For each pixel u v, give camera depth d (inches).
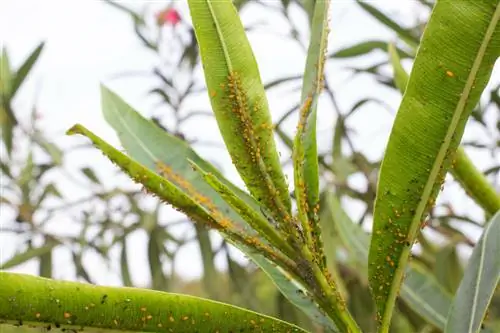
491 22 14.2
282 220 15.7
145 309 14.6
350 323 15.5
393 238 15.7
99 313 14.4
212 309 14.9
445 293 21.7
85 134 14.6
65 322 14.3
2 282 13.9
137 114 20.0
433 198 15.5
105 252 45.8
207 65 16.4
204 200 16.4
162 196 15.1
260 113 16.2
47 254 44.2
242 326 15.0
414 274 22.0
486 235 17.1
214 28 16.3
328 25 15.9
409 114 15.1
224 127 16.2
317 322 17.4
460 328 16.6
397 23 33.6
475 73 14.6
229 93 16.2
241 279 43.1
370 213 41.2
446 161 15.3
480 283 16.7
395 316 35.4
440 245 38.6
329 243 32.9
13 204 46.4
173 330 14.8
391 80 42.3
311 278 15.6
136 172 14.9
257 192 16.0
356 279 37.7
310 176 15.7
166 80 47.2
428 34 14.6
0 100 46.0
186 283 48.8
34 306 14.1
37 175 47.9
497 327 21.6
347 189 41.2
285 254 15.6
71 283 14.3
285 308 39.4
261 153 16.1
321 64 15.9
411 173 15.4
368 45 39.9
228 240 17.8
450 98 14.8
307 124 15.7
